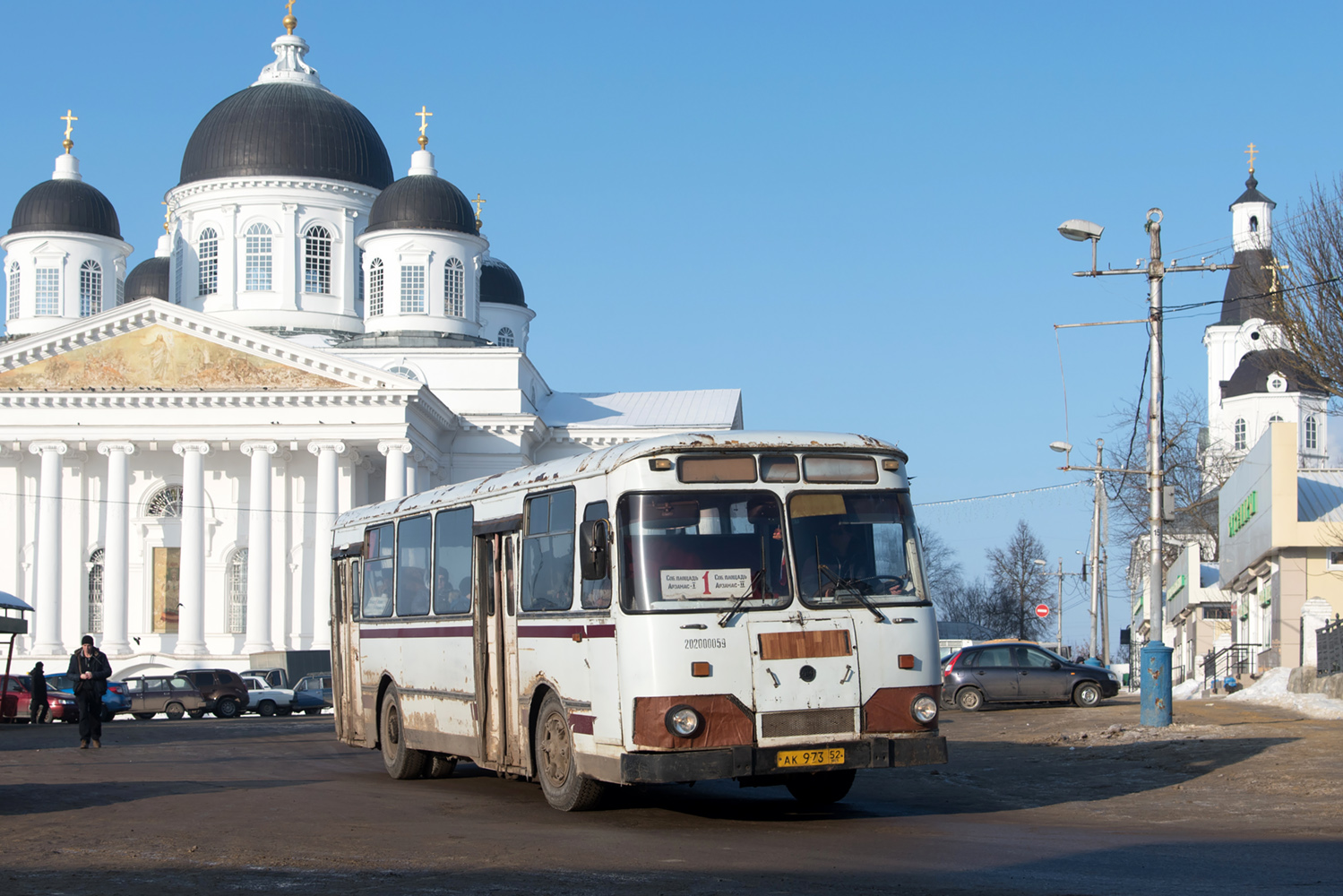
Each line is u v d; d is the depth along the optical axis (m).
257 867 11.37
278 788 17.97
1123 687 54.59
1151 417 25.83
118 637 61.31
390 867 11.30
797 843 12.52
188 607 61.25
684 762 13.07
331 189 72.56
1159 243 26.09
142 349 61.44
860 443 14.26
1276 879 10.32
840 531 13.93
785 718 13.38
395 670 19.56
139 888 10.40
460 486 18.20
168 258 81.75
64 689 46.94
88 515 65.12
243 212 71.94
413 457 62.28
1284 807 14.66
